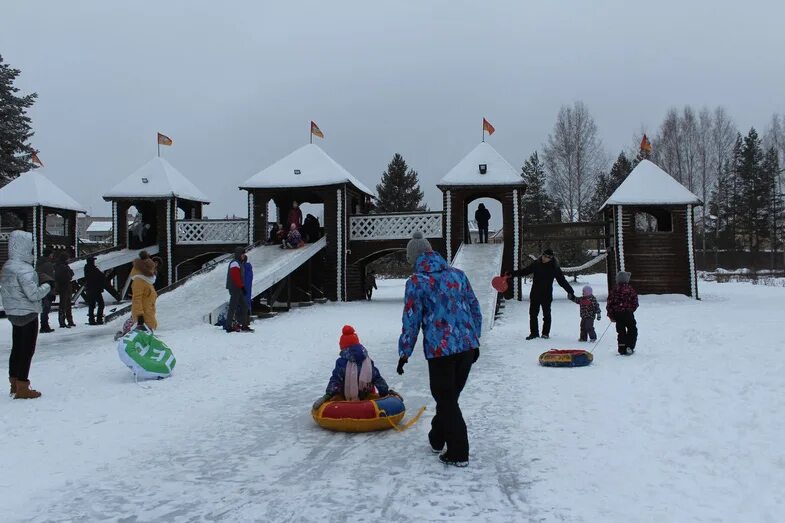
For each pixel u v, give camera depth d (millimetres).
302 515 3973
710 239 63812
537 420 6188
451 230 25328
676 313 16891
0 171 46594
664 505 3906
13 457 5234
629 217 24734
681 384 7246
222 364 10000
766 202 62031
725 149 54594
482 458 5062
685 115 55219
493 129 26938
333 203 26031
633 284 24625
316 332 14258
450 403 4895
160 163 30484
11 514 4031
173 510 4094
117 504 4203
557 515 3834
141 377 8672
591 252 54312
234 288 14117
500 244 24516
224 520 3918
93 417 6609
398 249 26109
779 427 5293
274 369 9578
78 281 26578
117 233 29422
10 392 7727
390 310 20938
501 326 15352
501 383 8086
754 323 12859
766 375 7160
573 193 52812
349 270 26391
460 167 25719
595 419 6109
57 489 4496
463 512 3949
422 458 5141
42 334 14680
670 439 5305
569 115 52906
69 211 32219
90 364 10008
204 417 6641
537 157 68250
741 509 3787
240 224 29016
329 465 5008
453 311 4895
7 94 48781
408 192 71500
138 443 5672
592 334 11930
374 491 4383
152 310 11977
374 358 10586
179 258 29297
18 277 7379
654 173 25094
